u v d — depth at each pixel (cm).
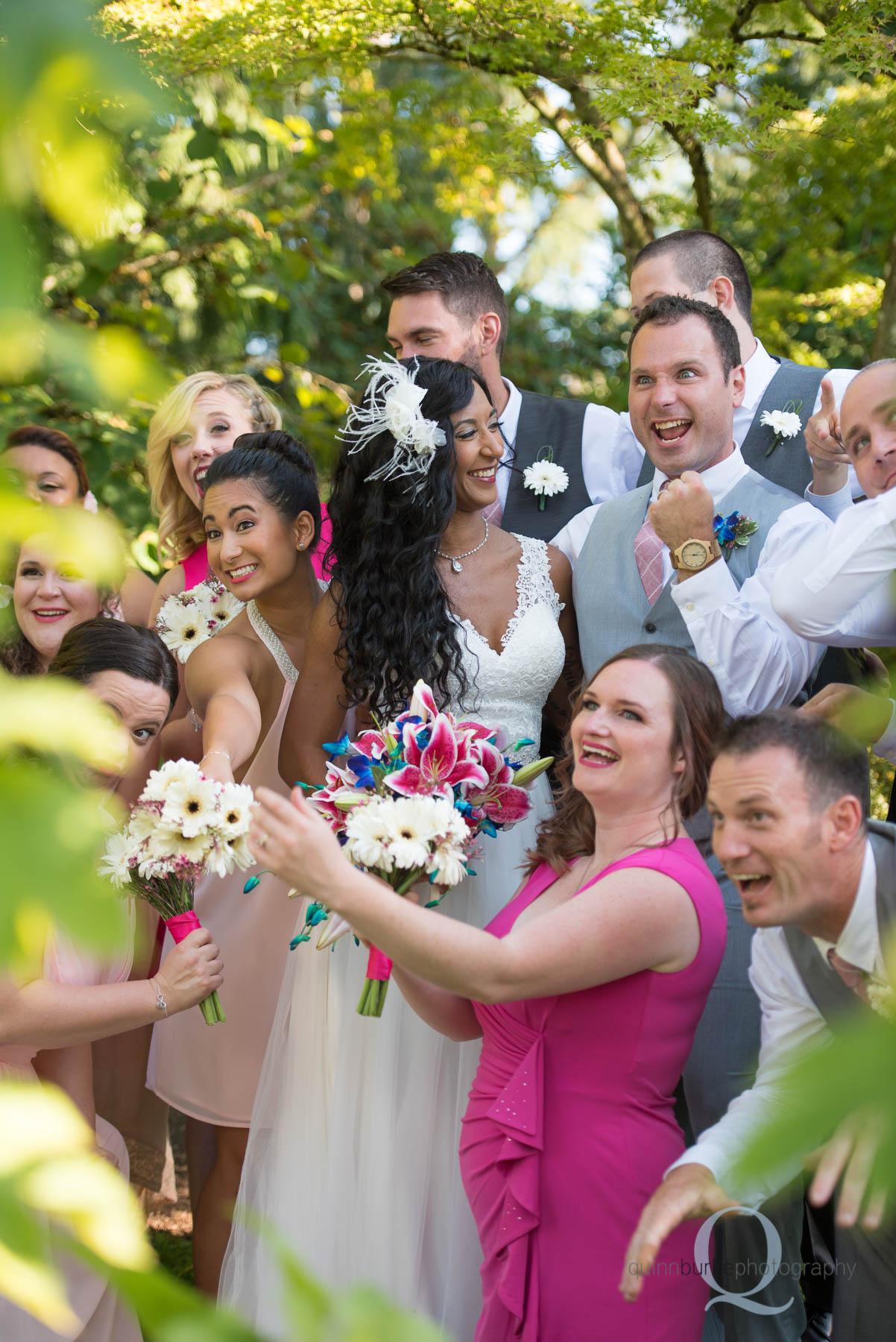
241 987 296
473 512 285
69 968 228
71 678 255
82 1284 227
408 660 262
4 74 39
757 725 175
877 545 226
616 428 371
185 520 380
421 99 516
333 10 419
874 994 111
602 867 210
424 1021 231
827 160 447
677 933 190
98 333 45
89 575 50
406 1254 249
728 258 345
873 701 69
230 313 568
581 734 208
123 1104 326
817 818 170
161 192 489
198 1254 300
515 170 456
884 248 525
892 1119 38
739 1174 40
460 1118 255
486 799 232
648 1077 195
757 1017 246
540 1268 195
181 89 47
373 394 264
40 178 41
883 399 221
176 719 340
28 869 40
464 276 366
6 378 42
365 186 739
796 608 237
